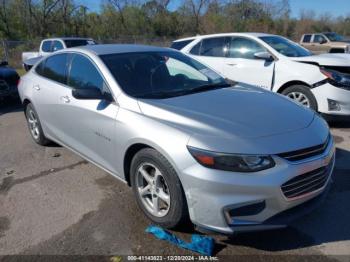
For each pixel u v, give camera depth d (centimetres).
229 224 262
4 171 445
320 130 300
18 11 3422
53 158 482
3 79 792
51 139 486
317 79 581
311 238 295
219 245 288
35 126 530
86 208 350
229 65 699
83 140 393
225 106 320
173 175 279
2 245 298
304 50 691
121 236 303
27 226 323
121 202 359
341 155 466
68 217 335
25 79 527
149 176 312
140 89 354
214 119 290
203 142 265
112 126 334
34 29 3481
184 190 273
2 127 657
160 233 301
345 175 407
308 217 324
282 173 256
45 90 459
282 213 271
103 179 414
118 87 347
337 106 571
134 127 308
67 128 422
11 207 357
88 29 3841
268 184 252
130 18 4256
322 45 2405
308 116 320
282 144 265
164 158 284
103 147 358
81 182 407
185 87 376
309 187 275
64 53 446
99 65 374
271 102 340
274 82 636
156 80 373
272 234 300
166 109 308
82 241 299
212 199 259
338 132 568
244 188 253
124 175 341
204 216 266
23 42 2041
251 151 257
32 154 500
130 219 328
